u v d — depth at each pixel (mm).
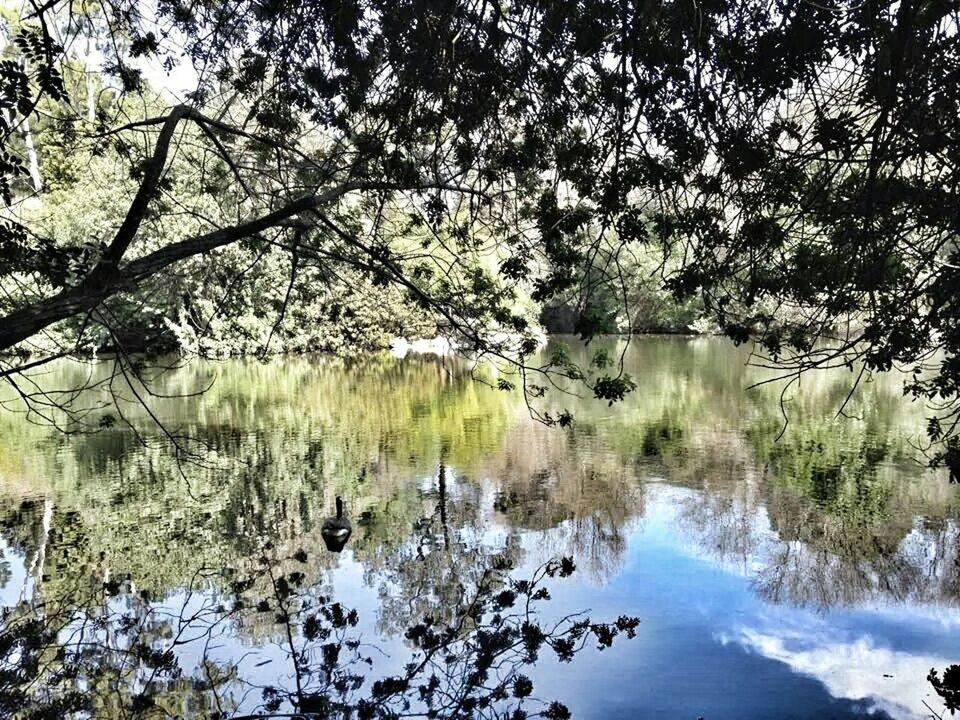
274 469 11602
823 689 5207
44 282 5125
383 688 5188
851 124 4414
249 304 27125
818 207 4754
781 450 12336
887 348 4469
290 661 5602
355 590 6926
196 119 5648
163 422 15594
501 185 6172
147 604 6629
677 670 5465
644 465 11555
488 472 11320
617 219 5207
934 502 9367
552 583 7043
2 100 4242
